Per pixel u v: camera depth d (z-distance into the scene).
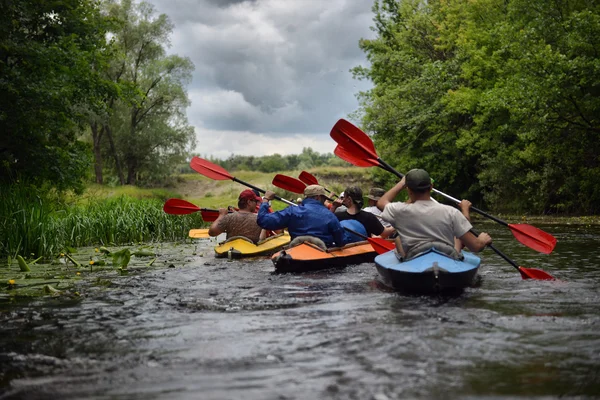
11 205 9.35
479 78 23.22
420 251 5.20
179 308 4.54
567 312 4.12
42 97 15.04
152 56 45.00
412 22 30.22
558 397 2.45
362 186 38.78
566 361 2.95
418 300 4.65
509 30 18.22
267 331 3.68
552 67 16.41
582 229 13.26
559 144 18.91
